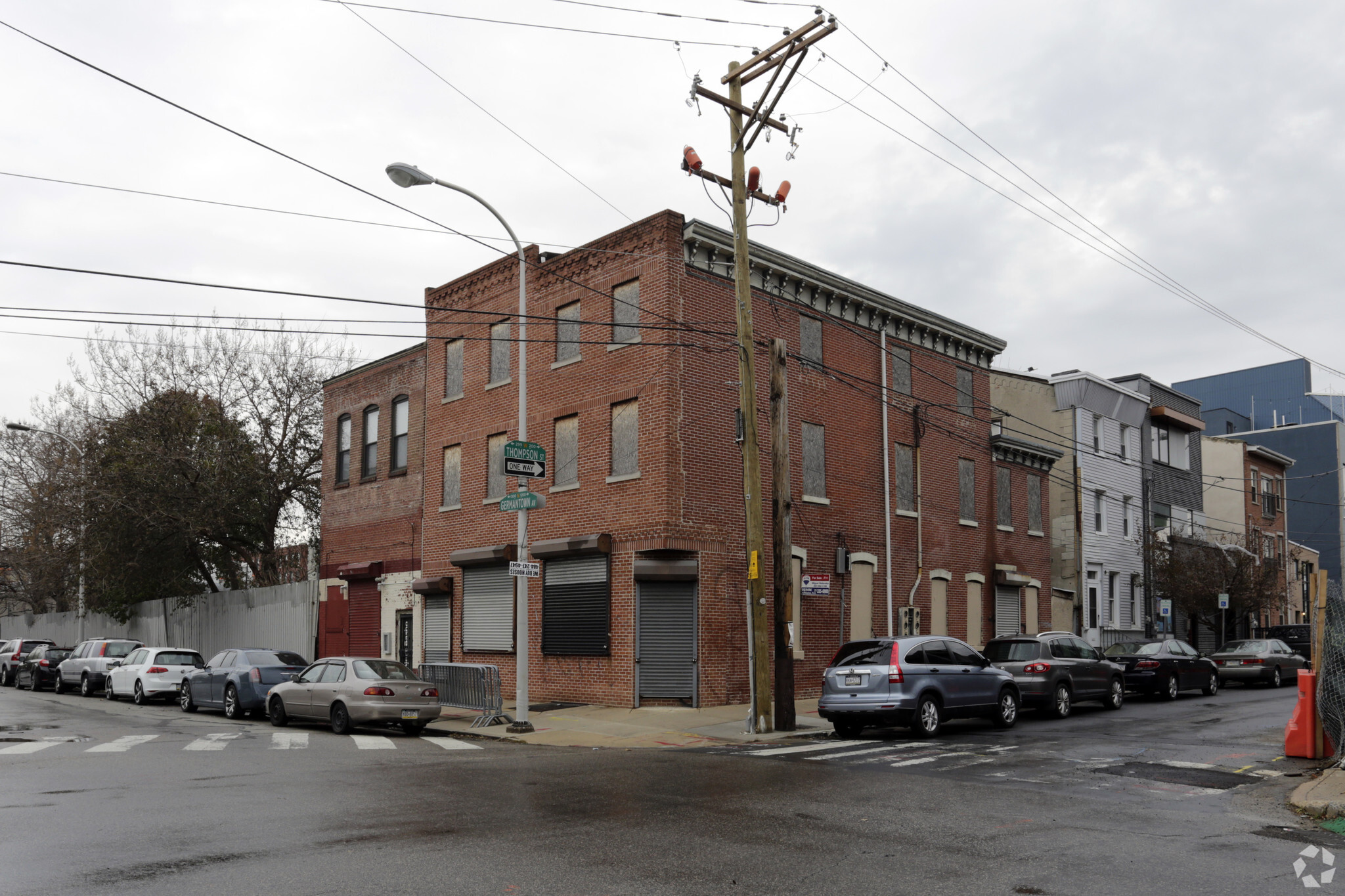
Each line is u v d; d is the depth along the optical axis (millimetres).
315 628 32719
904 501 28109
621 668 21938
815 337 25922
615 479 22578
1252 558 38844
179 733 18438
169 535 36000
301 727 20062
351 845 8250
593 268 23906
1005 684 18578
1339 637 13539
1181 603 37844
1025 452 33188
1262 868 7680
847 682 17078
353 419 32312
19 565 44938
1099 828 9188
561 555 23500
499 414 26156
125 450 34781
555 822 9273
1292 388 72688
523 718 18281
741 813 9797
